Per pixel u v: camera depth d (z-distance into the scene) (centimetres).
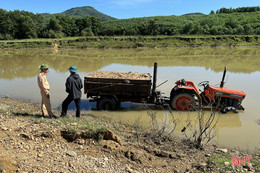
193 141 461
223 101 696
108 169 315
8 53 3195
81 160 325
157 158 373
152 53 3253
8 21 5847
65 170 292
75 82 546
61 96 862
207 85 724
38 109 659
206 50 3859
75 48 4625
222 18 10162
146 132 490
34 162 300
